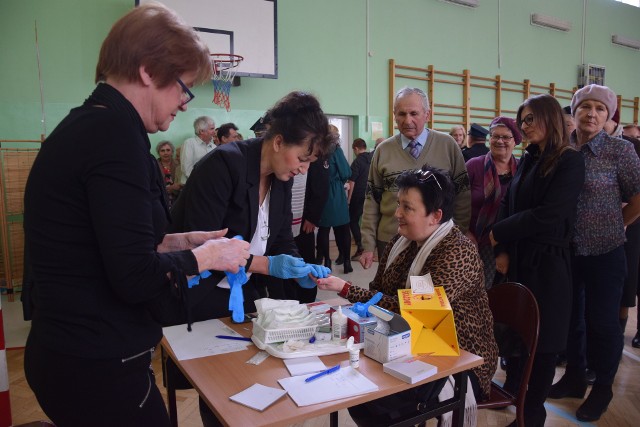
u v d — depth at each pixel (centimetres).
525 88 780
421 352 121
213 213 137
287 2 550
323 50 583
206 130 451
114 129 77
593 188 197
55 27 439
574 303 213
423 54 666
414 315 124
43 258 79
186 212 141
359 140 534
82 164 75
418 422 115
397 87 648
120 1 461
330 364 114
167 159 477
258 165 141
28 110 436
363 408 135
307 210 306
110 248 75
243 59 502
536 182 184
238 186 138
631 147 197
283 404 96
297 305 132
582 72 851
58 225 77
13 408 213
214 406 95
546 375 178
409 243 158
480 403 151
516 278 189
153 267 79
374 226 248
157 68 82
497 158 258
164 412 96
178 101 88
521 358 189
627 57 926
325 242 438
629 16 916
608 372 201
